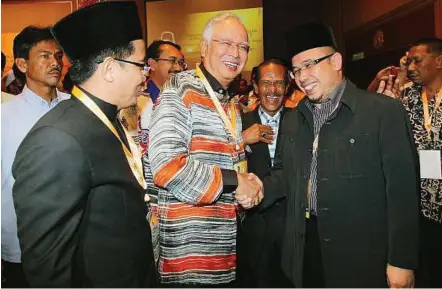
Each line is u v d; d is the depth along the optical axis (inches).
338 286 65.3
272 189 76.9
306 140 71.2
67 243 46.3
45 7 156.3
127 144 57.0
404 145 62.6
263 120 107.0
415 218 62.1
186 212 58.8
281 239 91.0
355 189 64.2
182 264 59.0
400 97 115.3
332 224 65.3
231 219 62.1
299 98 117.2
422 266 109.1
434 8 159.6
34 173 44.6
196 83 62.6
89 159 47.5
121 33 51.7
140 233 53.3
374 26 209.5
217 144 61.3
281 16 273.4
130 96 54.2
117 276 50.3
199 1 244.5
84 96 51.7
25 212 44.6
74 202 45.4
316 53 66.8
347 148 64.7
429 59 105.6
